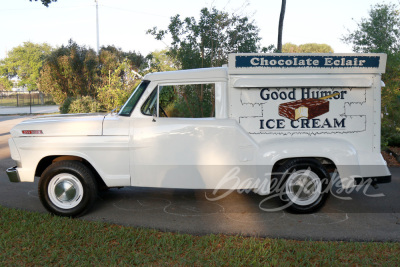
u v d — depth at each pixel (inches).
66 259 153.0
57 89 903.1
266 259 154.0
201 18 418.0
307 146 205.0
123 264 150.3
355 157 206.7
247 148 207.2
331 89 212.1
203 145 206.2
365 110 213.6
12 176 212.2
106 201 244.1
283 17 577.6
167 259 155.0
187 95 210.2
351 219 210.2
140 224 201.2
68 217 208.5
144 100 210.1
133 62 1133.1
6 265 148.4
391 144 444.5
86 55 889.5
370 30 571.2
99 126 209.2
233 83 206.7
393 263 151.3
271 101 210.7
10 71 2440.9
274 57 206.5
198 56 420.5
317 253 160.9
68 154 208.5
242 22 422.3
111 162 209.0
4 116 1054.4
